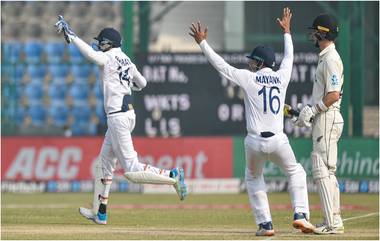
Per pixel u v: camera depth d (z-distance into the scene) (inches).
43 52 2933.1
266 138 1321.4
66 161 2679.6
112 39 1466.5
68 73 2938.0
